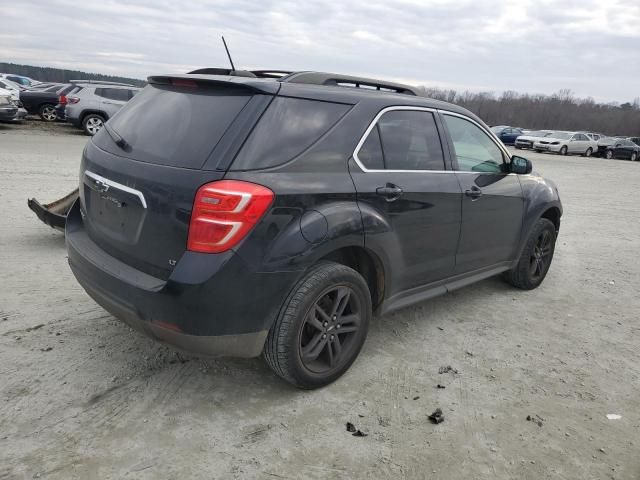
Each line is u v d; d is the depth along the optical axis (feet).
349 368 11.23
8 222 20.43
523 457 8.84
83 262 9.93
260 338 9.11
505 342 13.21
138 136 9.75
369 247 10.29
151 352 11.32
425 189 11.57
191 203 8.27
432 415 9.71
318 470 8.20
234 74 10.61
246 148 8.61
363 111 10.55
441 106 12.94
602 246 24.49
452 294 16.42
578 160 89.35
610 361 12.57
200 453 8.37
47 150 42.86
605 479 8.45
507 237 15.10
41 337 11.62
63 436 8.51
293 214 8.91
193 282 8.17
